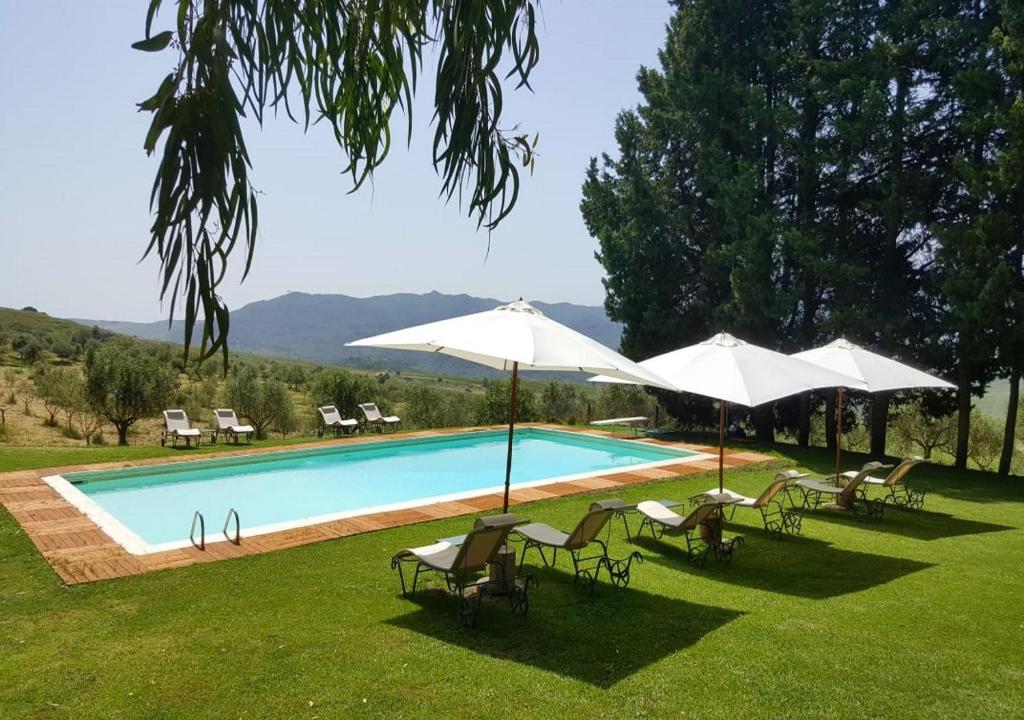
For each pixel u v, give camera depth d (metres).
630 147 21.62
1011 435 17.20
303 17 2.90
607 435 20.33
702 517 8.59
